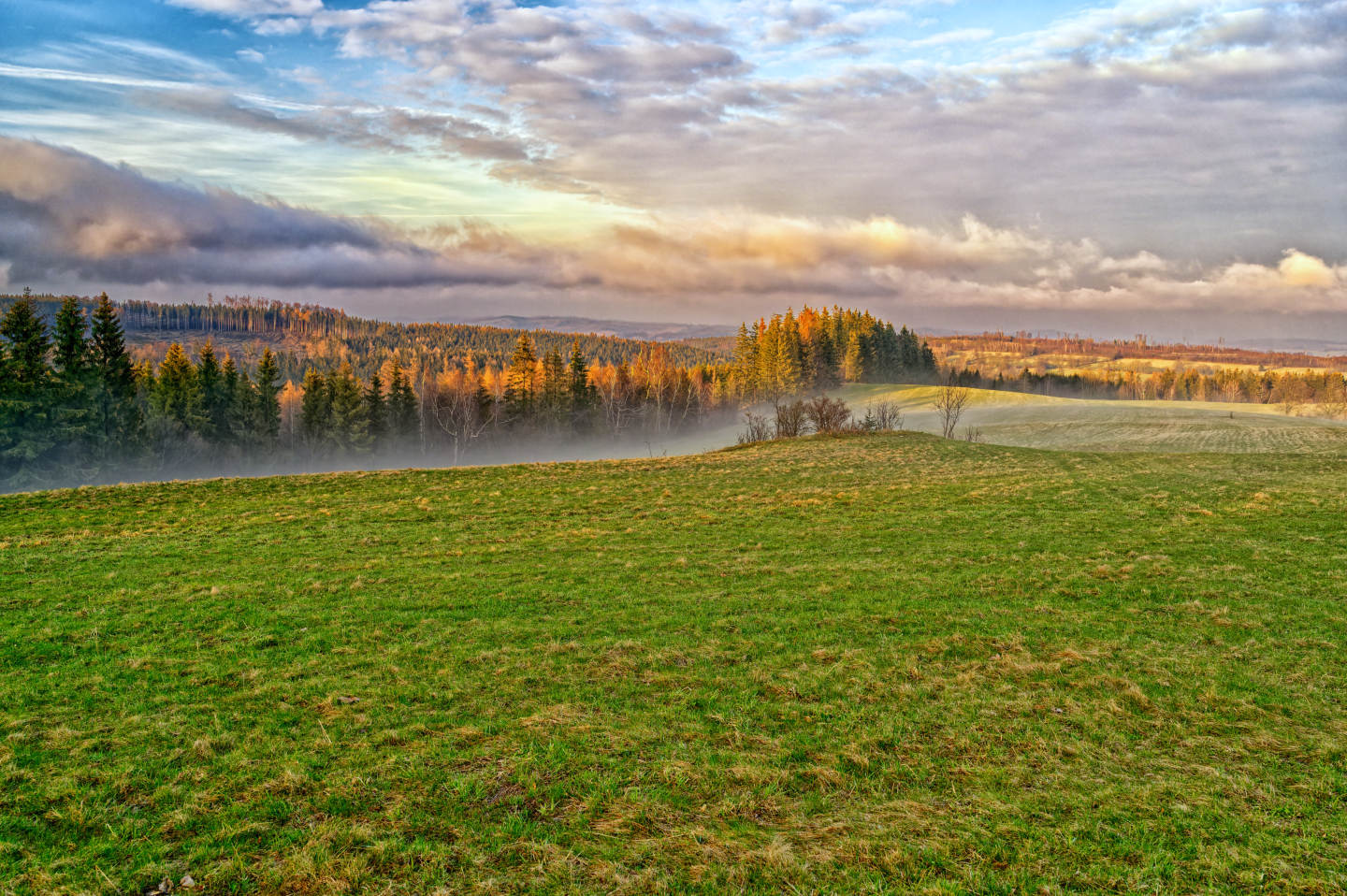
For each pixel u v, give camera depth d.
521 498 30.88
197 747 9.40
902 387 140.75
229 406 84.50
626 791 8.48
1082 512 25.94
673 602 16.31
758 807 8.22
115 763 9.02
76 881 6.88
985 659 12.73
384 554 21.25
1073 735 9.90
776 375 142.00
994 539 22.31
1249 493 28.16
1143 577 17.58
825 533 23.77
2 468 55.53
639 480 35.81
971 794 8.45
